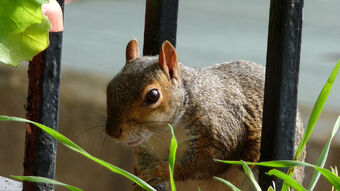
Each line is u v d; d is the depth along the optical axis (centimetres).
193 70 260
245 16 506
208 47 402
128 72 256
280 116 250
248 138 262
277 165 242
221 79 262
